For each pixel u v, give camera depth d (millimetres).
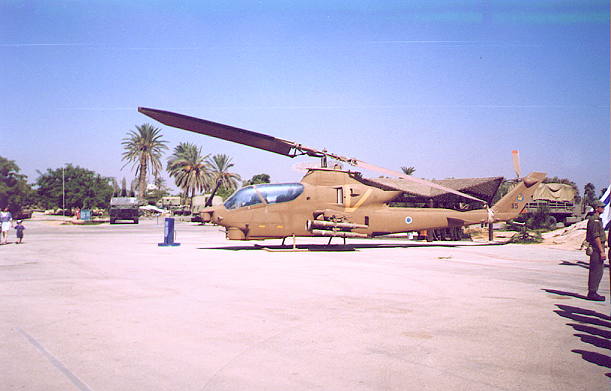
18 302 6738
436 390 3557
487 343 4840
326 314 6121
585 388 3617
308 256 13922
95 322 5566
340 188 16156
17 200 60781
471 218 18125
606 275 10156
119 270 10438
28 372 3867
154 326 5402
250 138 13414
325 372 3932
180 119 12180
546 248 17828
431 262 12531
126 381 3688
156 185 107312
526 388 3611
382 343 4805
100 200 82812
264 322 5652
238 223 15055
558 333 5254
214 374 3859
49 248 16719
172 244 18312
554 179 63219
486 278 9570
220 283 8633
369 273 10172
